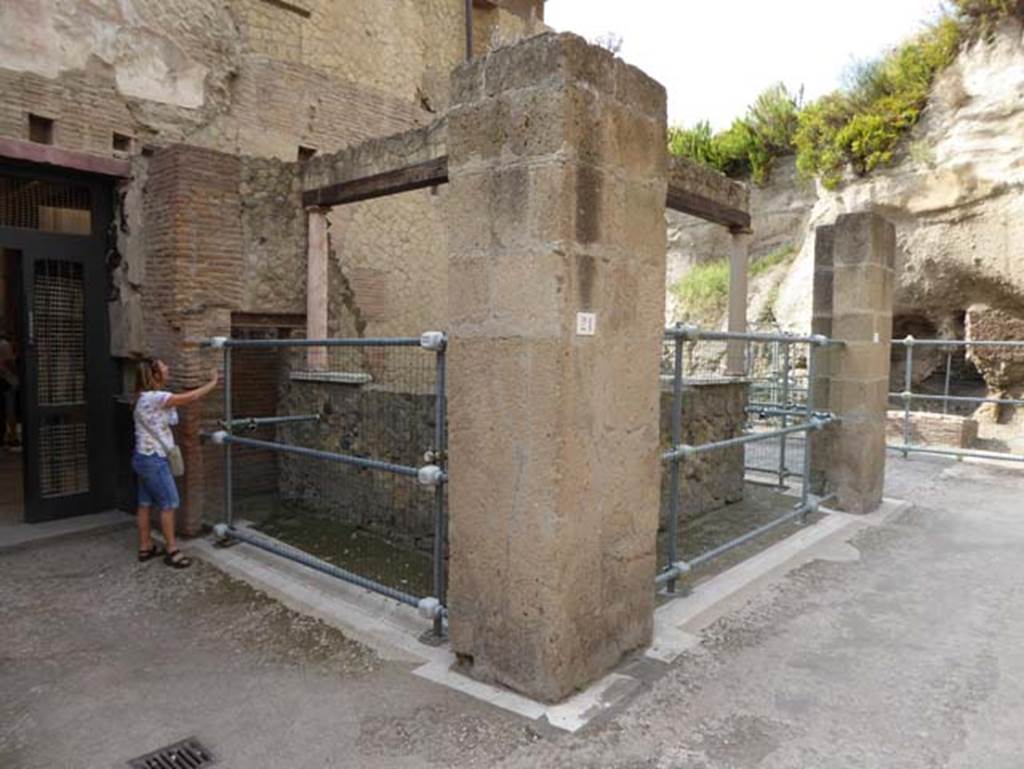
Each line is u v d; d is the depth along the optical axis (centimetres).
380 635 369
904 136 1239
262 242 633
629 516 337
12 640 372
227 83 719
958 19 1188
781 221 1723
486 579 314
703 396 626
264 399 674
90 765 263
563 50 280
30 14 567
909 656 349
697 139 1834
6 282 977
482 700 303
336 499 604
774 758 264
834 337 637
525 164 290
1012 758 264
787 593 437
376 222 901
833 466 641
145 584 452
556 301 284
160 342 562
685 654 349
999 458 861
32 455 575
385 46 925
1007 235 1098
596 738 275
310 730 285
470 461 316
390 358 768
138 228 585
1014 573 473
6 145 533
